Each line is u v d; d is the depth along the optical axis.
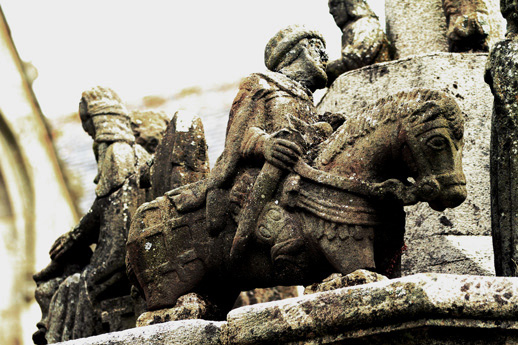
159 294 7.55
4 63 14.57
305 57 7.81
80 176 14.55
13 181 14.15
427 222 8.54
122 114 9.62
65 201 14.35
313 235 7.02
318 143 7.44
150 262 7.60
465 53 9.02
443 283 6.42
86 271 9.33
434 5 9.65
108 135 9.52
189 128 8.27
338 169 7.07
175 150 8.20
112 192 9.34
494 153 7.65
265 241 7.17
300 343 6.66
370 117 7.07
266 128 7.53
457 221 8.53
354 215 6.96
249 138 7.36
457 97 8.89
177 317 7.41
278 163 7.18
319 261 7.07
